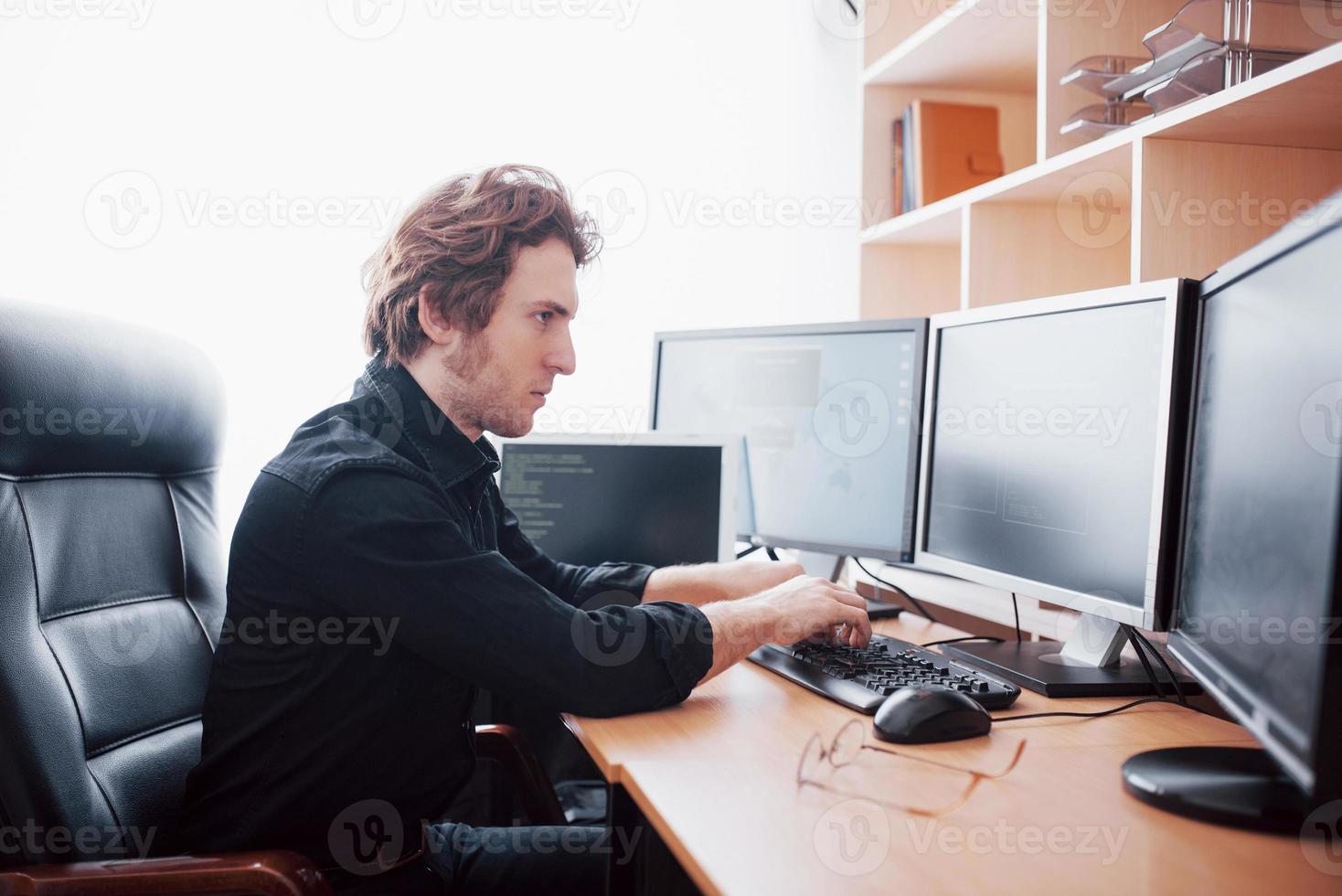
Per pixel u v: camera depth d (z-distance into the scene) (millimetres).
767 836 670
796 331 1609
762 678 1134
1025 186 1569
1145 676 1085
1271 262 733
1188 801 699
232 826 984
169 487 1242
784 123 2277
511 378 1089
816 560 1646
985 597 1539
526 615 927
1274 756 620
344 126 1979
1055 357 1126
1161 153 1310
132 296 1869
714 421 1720
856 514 1506
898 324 1462
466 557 949
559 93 2135
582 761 1758
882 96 2088
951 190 1979
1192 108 1216
